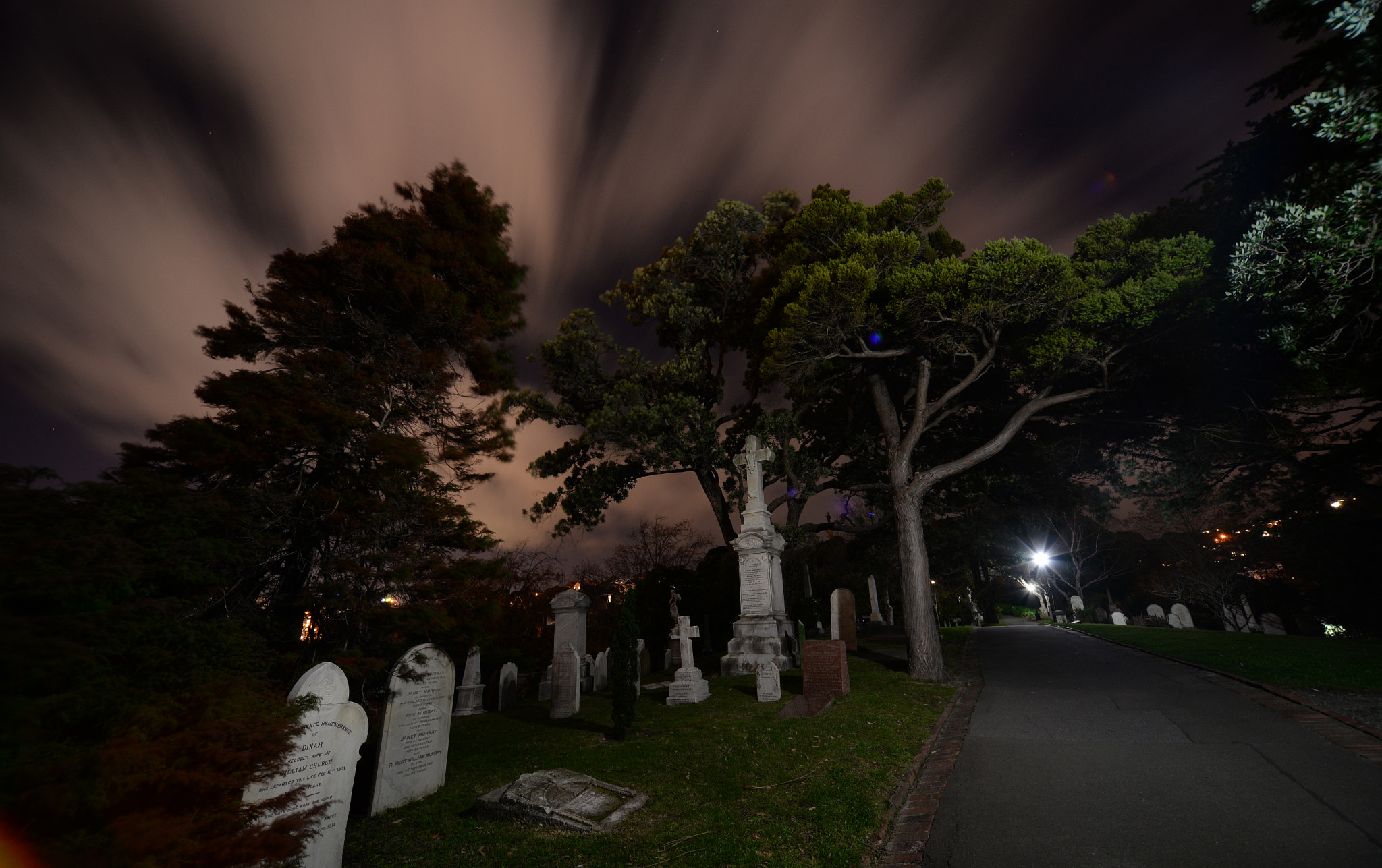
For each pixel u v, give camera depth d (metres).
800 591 34.09
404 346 10.30
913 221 17.58
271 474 8.76
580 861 4.86
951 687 12.88
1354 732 7.26
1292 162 11.53
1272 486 18.98
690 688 12.09
